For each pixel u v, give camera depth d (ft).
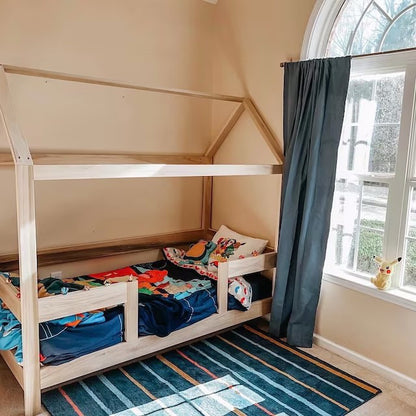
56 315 7.61
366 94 9.59
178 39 12.00
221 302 10.06
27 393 7.48
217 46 12.59
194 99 12.63
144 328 8.83
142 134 11.75
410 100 8.66
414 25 8.68
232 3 11.97
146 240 12.14
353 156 9.95
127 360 8.66
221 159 12.89
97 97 10.84
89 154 10.89
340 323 10.11
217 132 12.96
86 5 10.34
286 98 10.40
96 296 8.04
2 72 7.64
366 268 9.91
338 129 9.46
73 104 10.49
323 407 8.14
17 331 7.82
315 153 9.79
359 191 9.86
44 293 8.16
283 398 8.38
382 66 9.04
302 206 10.40
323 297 10.41
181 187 12.84
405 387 8.92
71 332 7.91
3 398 8.07
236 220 12.64
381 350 9.36
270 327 10.99
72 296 7.74
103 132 11.06
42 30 9.82
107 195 11.39
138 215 12.07
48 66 10.00
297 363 9.70
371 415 7.98
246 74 11.78
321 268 10.05
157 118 11.96
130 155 11.49
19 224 7.02
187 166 8.75
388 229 9.29
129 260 12.08
